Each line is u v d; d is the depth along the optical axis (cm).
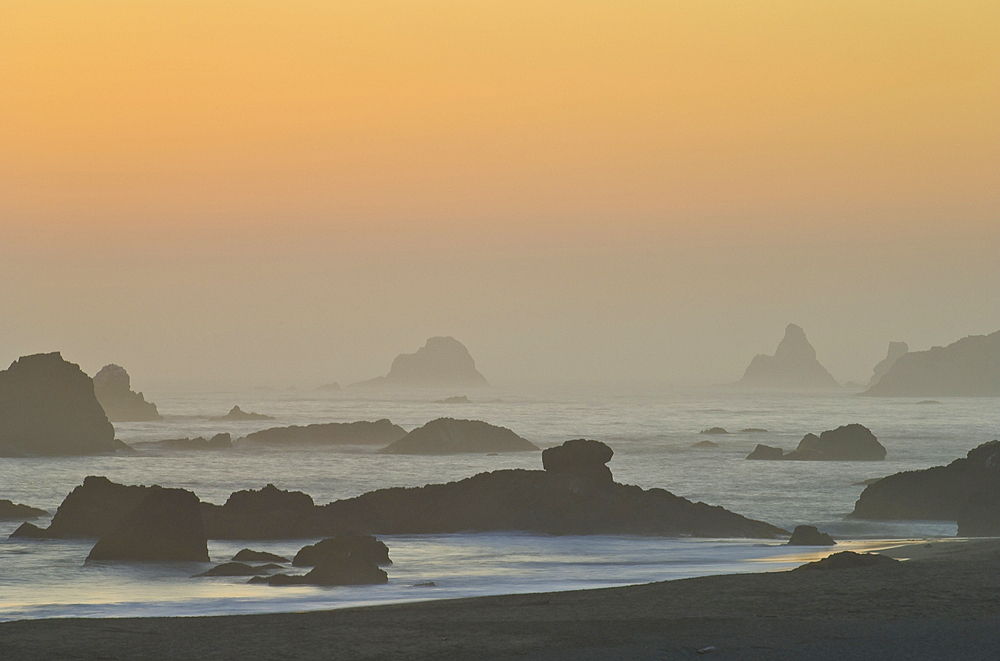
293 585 6122
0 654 3247
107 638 3519
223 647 3325
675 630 3488
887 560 5500
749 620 3612
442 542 9225
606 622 3678
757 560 7238
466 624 3716
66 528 9519
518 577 6325
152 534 7738
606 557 7750
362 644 3347
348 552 7269
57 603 5306
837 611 3734
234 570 6944
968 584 4306
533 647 3256
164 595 5675
